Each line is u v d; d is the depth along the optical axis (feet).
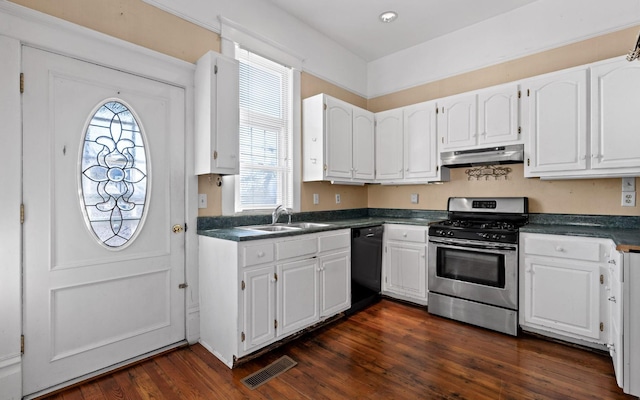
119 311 6.82
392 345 7.81
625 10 8.40
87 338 6.39
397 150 11.71
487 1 9.65
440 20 10.68
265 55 9.60
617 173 7.66
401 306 10.55
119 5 6.77
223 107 7.67
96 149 6.50
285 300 7.72
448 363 6.96
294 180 10.55
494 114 9.44
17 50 5.54
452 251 9.39
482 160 9.60
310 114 10.61
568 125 8.20
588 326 7.34
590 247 7.29
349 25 11.01
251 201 9.50
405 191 12.71
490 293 8.63
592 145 7.89
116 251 6.77
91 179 6.44
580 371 6.61
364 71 13.67
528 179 9.88
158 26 7.36
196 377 6.46
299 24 10.70
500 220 10.03
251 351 7.00
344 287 9.49
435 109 10.73
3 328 5.46
